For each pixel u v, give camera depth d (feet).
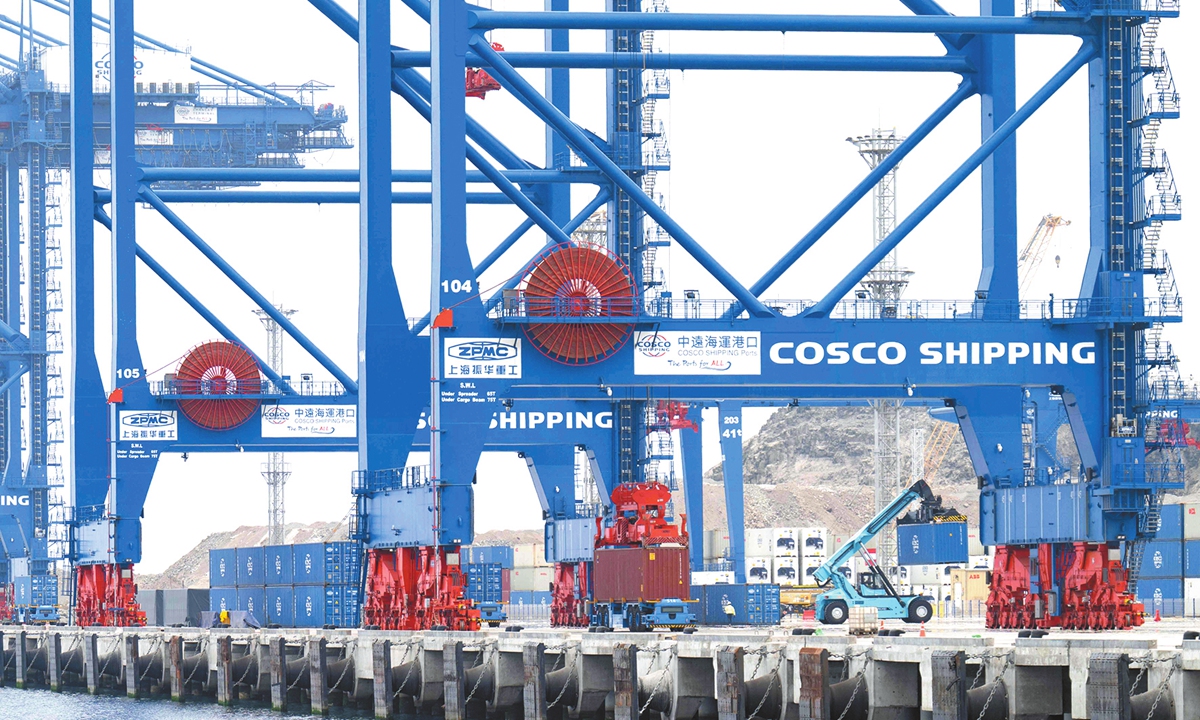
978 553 441.68
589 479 410.31
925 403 336.70
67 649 317.42
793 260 243.40
